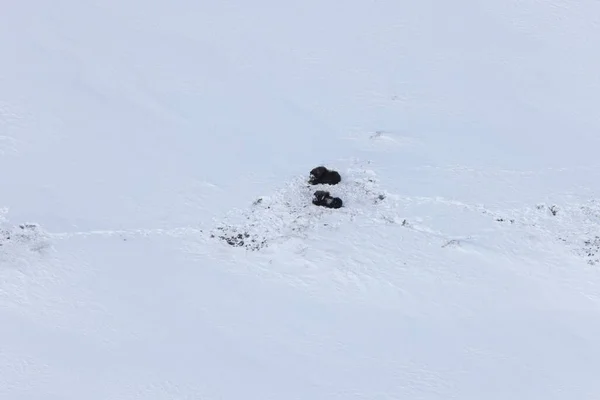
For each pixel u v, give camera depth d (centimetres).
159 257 3944
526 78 5228
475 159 4494
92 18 5647
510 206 4178
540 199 4216
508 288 3812
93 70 5181
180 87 5066
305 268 3888
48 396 3300
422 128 4741
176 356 3500
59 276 3834
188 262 3922
